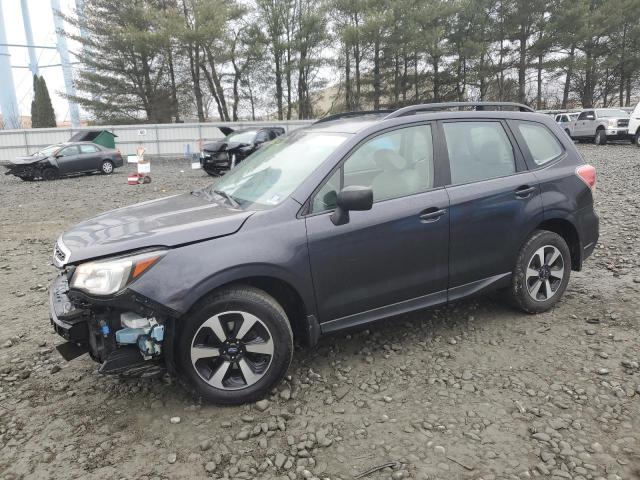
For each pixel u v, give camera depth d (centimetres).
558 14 3756
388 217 356
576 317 437
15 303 529
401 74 4209
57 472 267
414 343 402
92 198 1324
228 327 315
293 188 346
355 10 3825
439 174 388
